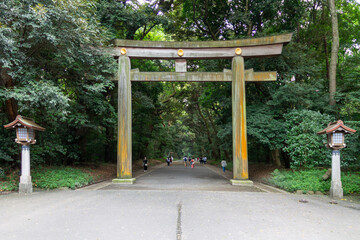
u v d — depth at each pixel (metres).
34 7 9.30
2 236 4.92
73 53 11.20
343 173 11.95
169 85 34.69
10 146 12.36
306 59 15.60
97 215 6.46
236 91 13.73
